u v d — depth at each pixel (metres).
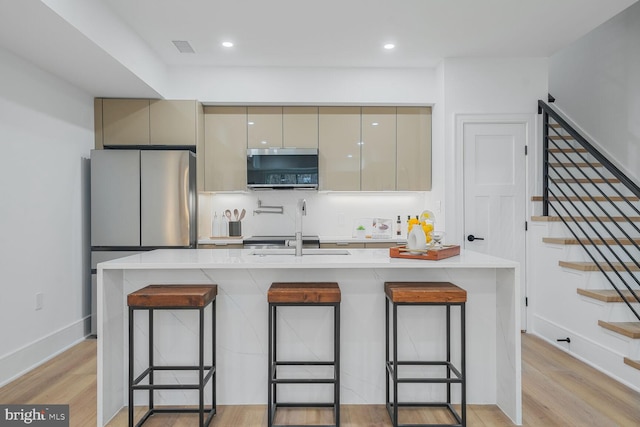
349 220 4.91
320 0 2.97
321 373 2.48
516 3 3.04
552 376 2.90
